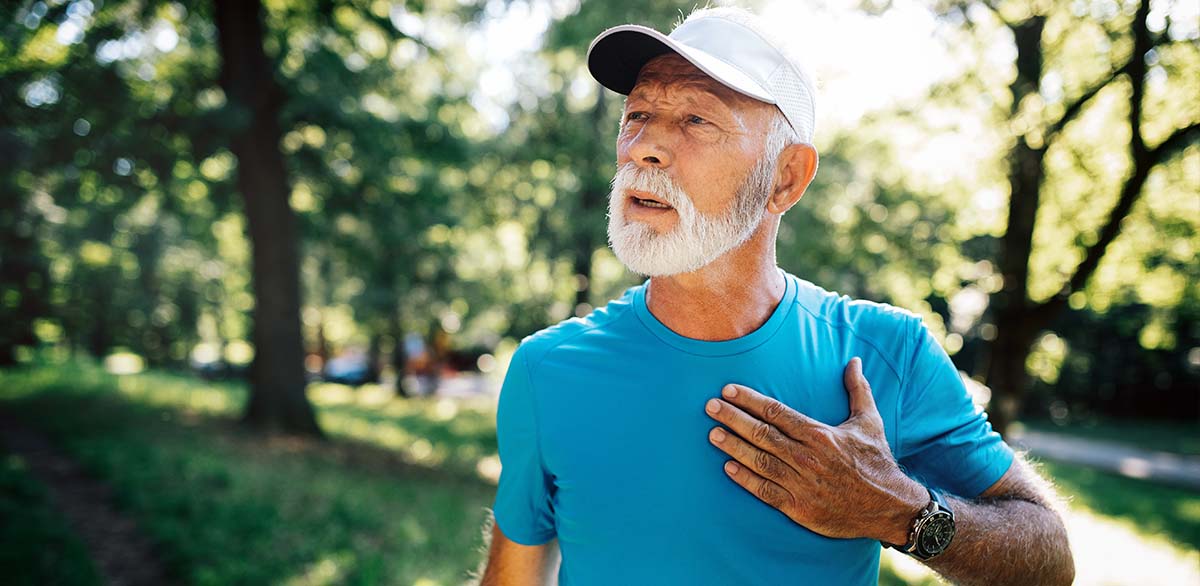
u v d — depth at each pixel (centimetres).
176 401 1541
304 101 1073
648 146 132
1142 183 626
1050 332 1692
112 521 636
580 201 1349
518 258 1900
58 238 1578
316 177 1196
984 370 701
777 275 145
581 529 138
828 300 150
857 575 137
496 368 3183
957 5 604
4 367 1576
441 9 1147
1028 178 660
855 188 1023
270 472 845
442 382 3566
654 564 132
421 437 1506
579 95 1276
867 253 1050
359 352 3975
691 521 131
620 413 137
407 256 1700
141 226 1995
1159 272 913
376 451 1158
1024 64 621
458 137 1205
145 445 932
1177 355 2516
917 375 142
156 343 2512
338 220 1394
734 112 133
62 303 1750
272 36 1105
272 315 1159
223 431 1102
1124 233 794
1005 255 678
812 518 127
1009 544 136
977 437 144
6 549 511
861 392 134
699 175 131
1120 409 2642
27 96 868
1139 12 584
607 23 995
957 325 2352
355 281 2103
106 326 2242
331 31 1138
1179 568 808
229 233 1838
